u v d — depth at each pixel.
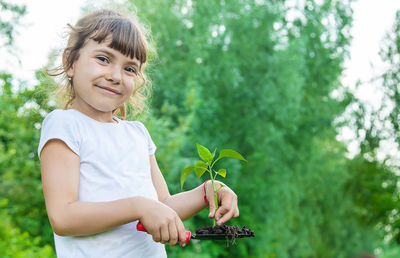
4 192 4.06
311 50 9.09
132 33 1.16
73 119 1.09
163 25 6.46
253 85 7.46
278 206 7.59
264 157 7.47
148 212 1.00
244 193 7.33
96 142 1.10
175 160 5.07
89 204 1.00
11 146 4.16
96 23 1.15
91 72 1.11
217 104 6.79
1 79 4.11
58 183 1.01
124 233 1.08
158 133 5.00
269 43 7.73
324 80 9.16
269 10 7.87
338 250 9.38
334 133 9.34
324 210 9.23
